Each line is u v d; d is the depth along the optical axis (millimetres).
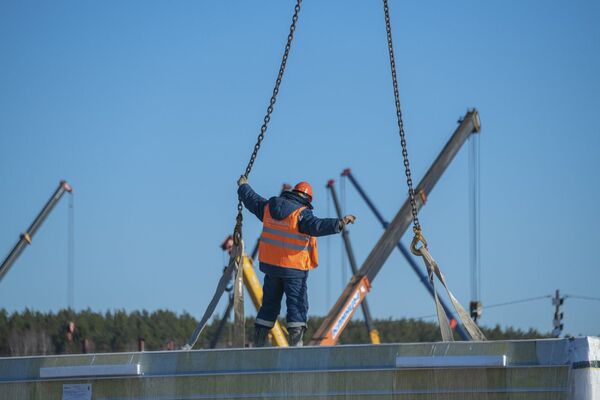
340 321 72875
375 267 75000
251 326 102750
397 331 121500
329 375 23094
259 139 30906
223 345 107625
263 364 23500
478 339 26250
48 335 111438
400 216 76500
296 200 28906
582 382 21328
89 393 24219
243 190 29797
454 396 22375
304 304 28516
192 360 23891
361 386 22891
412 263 92000
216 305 28875
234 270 29562
